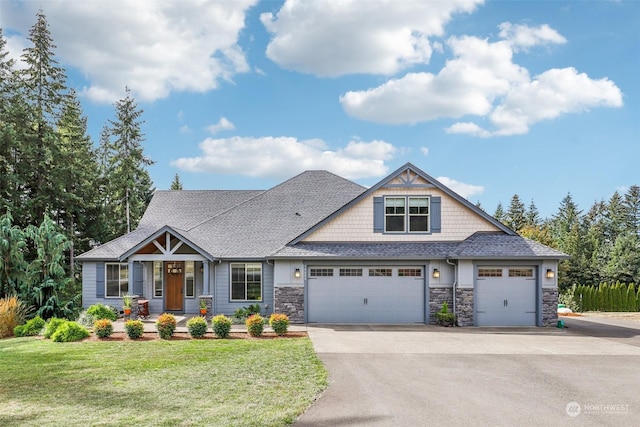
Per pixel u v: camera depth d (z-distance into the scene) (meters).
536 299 18.92
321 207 24.95
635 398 8.91
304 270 19.66
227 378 10.12
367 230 20.41
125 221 38.12
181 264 22.38
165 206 26.72
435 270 19.48
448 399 8.77
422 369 11.12
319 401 8.58
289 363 11.61
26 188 31.16
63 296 27.05
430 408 8.25
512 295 18.94
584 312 31.38
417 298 19.59
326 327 18.30
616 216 74.19
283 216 24.44
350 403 8.48
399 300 19.61
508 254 18.58
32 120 31.00
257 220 24.22
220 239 22.70
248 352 13.04
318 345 14.20
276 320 16.25
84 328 15.90
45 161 31.03
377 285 19.67
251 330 15.96
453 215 20.36
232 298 21.67
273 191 26.28
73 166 32.97
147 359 12.10
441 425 7.44
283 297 19.59
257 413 7.80
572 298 31.92
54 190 31.19
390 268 19.69
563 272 39.31
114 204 38.31
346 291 19.69
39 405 8.23
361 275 19.72
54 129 32.19
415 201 20.45
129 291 20.41
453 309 19.33
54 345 14.38
